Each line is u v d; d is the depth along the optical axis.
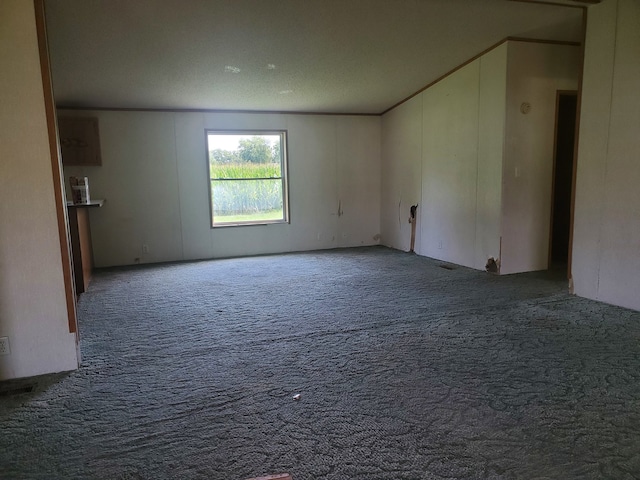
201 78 5.31
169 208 6.51
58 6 3.58
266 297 4.35
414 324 3.44
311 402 2.25
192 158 6.54
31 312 2.56
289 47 4.64
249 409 2.19
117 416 2.14
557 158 6.14
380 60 5.14
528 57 4.76
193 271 5.75
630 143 3.54
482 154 5.16
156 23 3.98
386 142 7.37
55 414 2.17
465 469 1.70
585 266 4.04
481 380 2.46
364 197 7.60
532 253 5.18
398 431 1.97
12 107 2.40
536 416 2.08
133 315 3.81
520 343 3.00
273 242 7.13
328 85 5.88
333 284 4.85
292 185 7.13
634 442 1.86
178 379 2.54
